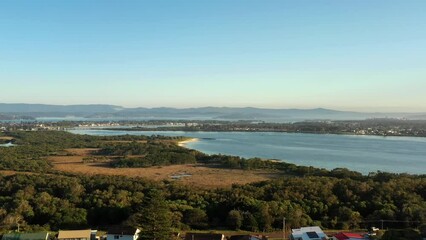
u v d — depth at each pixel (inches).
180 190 4923.7
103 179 5684.1
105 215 4141.2
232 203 4220.0
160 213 3159.5
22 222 4005.9
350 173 6131.9
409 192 4562.0
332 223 3951.8
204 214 4033.0
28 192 4771.2
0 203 4507.9
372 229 3690.9
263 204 4074.8
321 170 6845.5
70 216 4040.4
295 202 4338.1
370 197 4468.5
